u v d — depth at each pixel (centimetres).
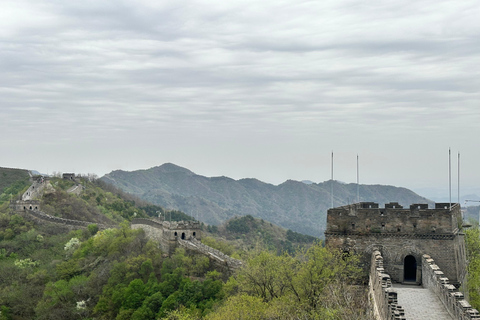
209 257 13775
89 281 14388
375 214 7219
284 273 8031
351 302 6475
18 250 18688
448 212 6962
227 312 7744
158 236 15500
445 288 4875
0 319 13550
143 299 12825
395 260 7088
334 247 7344
